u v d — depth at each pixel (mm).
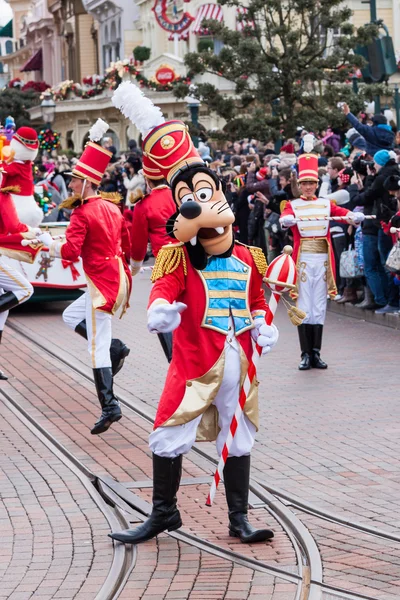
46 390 10836
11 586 5793
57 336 14211
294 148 19000
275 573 5934
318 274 11367
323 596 5586
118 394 10578
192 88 25219
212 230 6230
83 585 5805
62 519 6906
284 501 7152
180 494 7438
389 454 8195
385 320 14328
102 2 54438
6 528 6750
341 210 11453
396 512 6875
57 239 9922
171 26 43312
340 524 6703
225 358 6312
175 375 6312
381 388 10469
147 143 6414
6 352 13133
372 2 23719
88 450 8562
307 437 8734
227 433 6438
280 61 24141
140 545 6430
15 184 12109
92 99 47250
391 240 14023
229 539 6512
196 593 5664
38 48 73125
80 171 9078
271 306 6352
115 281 9141
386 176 13773
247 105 25031
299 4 24203
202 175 6277
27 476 7859
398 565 5980
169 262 6230
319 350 11539
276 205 15547
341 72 24297
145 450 8547
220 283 6332
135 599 5605
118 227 9312
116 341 9266
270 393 10406
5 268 11148
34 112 51875
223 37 24625
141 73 44312
